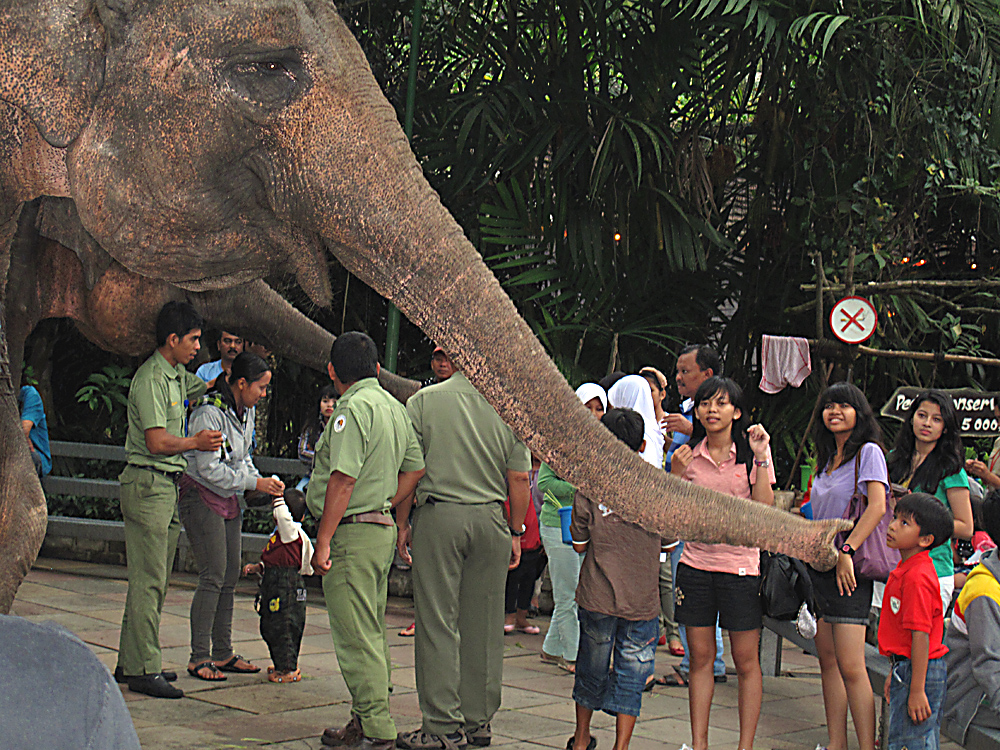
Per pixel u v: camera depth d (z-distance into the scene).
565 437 2.66
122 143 2.69
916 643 4.02
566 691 6.06
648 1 9.84
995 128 10.44
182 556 9.34
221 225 2.77
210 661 5.79
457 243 2.72
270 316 4.87
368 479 4.55
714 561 4.62
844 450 4.82
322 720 5.04
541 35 10.69
